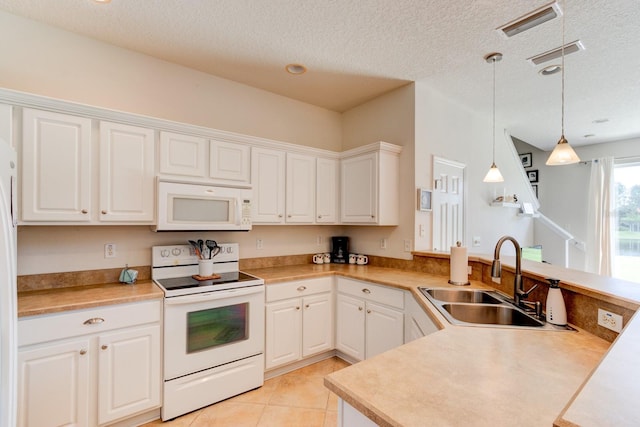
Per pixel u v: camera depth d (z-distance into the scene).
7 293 1.14
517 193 4.75
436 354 1.14
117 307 1.86
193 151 2.39
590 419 0.57
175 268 2.50
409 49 2.43
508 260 2.34
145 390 1.95
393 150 3.04
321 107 3.65
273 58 2.57
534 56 2.52
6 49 2.01
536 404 0.82
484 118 4.00
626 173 5.06
